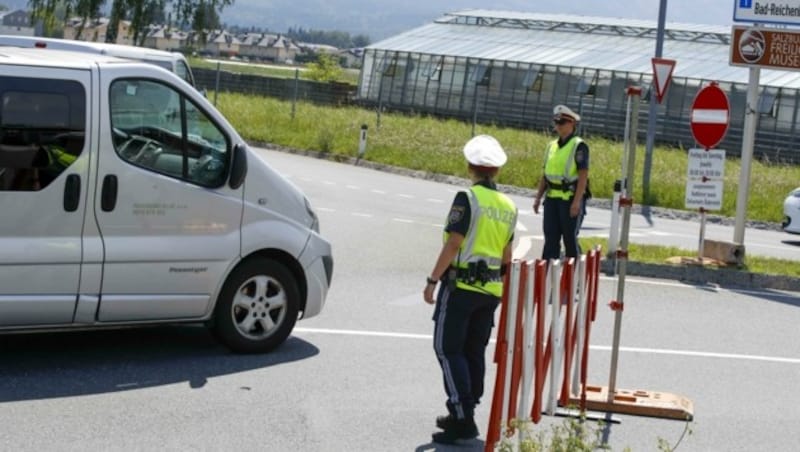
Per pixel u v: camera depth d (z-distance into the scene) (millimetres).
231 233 10133
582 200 14695
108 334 10945
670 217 30047
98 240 9500
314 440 8133
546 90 60125
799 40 18078
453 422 8234
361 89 68500
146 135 9750
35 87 9281
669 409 9414
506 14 72062
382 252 17250
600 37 63969
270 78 60625
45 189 9281
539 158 37969
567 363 9016
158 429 8125
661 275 17469
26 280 9242
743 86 53094
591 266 9406
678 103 55188
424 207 24797
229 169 10148
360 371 10109
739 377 11086
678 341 12531
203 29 55000
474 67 63031
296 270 10633
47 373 9391
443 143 40781
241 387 9336
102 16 54750
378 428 8516
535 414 8422
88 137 9445
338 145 39250
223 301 10172
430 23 72562
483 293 8203
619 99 57375
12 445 7570
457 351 8242
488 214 8195
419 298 13719
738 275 17484
